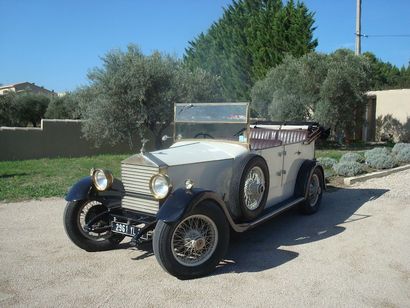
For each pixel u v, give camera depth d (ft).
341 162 36.17
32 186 30.04
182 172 15.67
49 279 14.51
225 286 13.89
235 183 16.58
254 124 26.04
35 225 21.06
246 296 13.17
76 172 36.32
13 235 19.44
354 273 14.97
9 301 12.87
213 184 16.88
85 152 49.75
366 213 23.08
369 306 12.59
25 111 87.35
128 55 46.01
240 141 18.34
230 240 18.71
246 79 98.43
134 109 45.52
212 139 19.20
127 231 15.72
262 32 89.97
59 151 47.98
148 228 15.06
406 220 21.58
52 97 88.12
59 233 19.76
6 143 44.50
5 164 41.16
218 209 14.85
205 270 14.56
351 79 55.21
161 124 48.29
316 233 19.69
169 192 14.75
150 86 44.78
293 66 58.90
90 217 17.48
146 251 17.37
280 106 56.85
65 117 81.92
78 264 15.89
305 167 22.44
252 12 106.83
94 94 47.03
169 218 13.57
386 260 16.19
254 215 17.37
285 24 85.76
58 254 16.97
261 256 16.69
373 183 31.30
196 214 14.28
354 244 18.02
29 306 12.57
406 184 30.55
